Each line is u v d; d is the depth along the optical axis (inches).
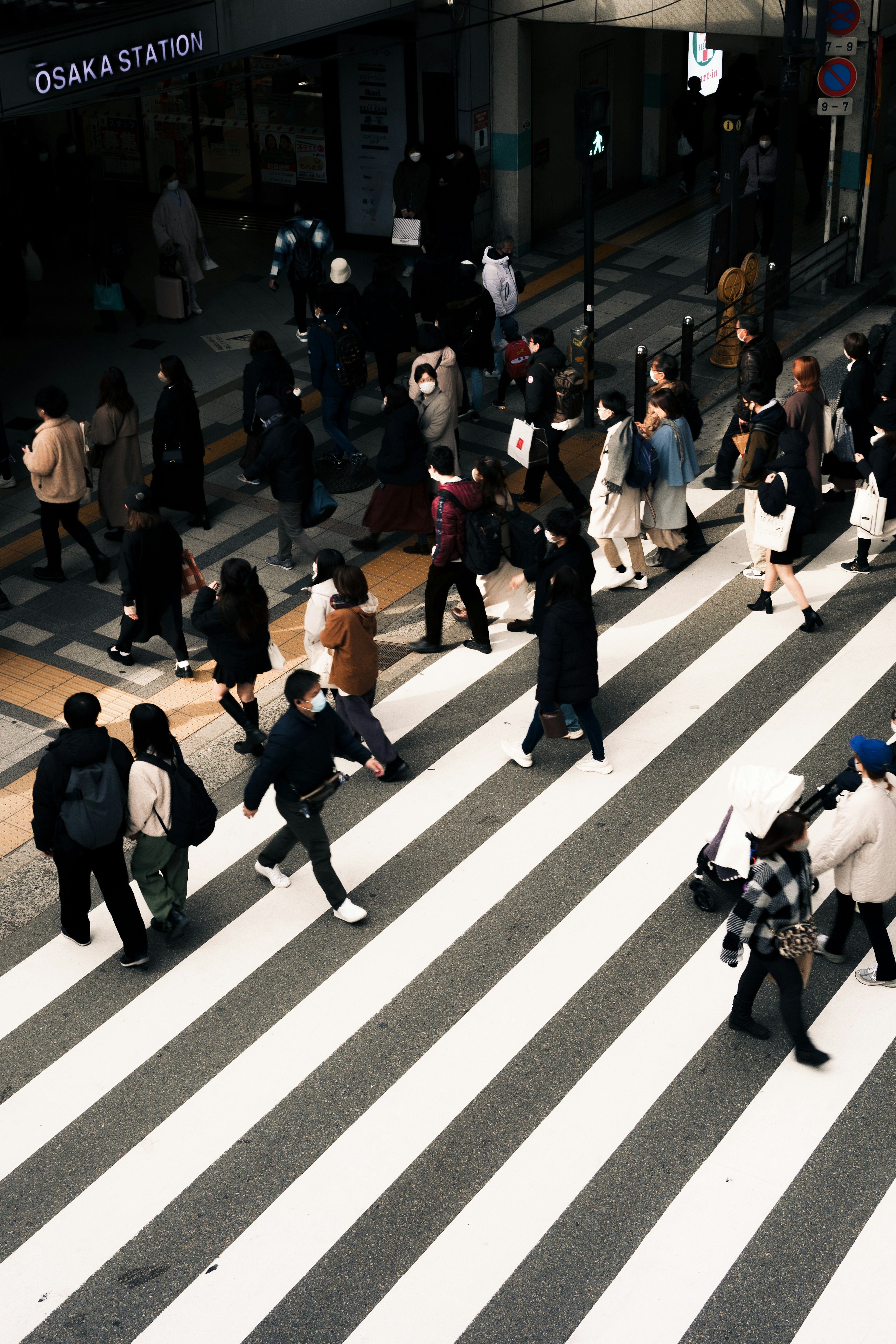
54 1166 261.7
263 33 576.4
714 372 603.5
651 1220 245.3
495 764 372.2
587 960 304.8
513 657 419.2
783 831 250.5
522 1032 286.8
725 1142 259.9
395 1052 283.6
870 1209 245.6
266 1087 276.7
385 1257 241.0
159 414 464.4
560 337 638.5
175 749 296.2
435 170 707.4
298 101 757.3
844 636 420.5
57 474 435.5
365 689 354.3
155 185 836.0
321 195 780.0
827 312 655.1
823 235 754.2
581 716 353.4
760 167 703.7
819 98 660.1
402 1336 227.0
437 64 690.8
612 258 735.1
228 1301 234.7
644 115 826.2
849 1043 280.4
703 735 378.0
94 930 322.0
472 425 559.5
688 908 319.0
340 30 620.1
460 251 701.9
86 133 835.4
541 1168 256.2
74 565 471.5
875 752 266.2
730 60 899.4
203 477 479.5
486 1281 235.8
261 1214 250.1
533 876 331.0
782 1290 231.9
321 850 308.8
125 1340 229.0
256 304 690.8
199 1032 291.0
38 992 303.7
